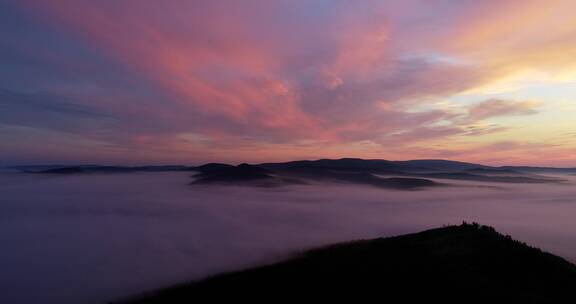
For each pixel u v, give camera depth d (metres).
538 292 34.59
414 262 44.56
